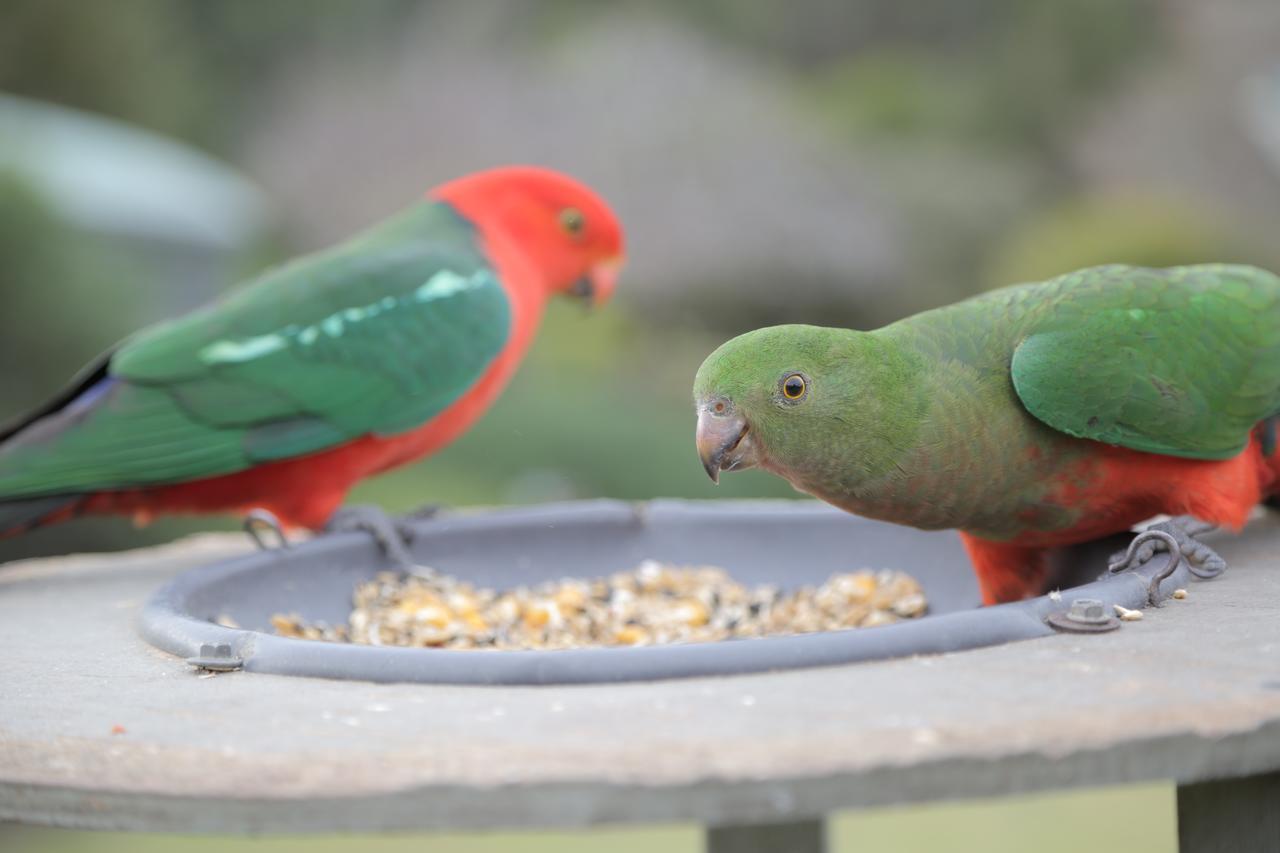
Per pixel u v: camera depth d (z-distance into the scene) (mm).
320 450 6910
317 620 5793
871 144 31422
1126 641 3787
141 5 30906
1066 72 35938
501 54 32406
